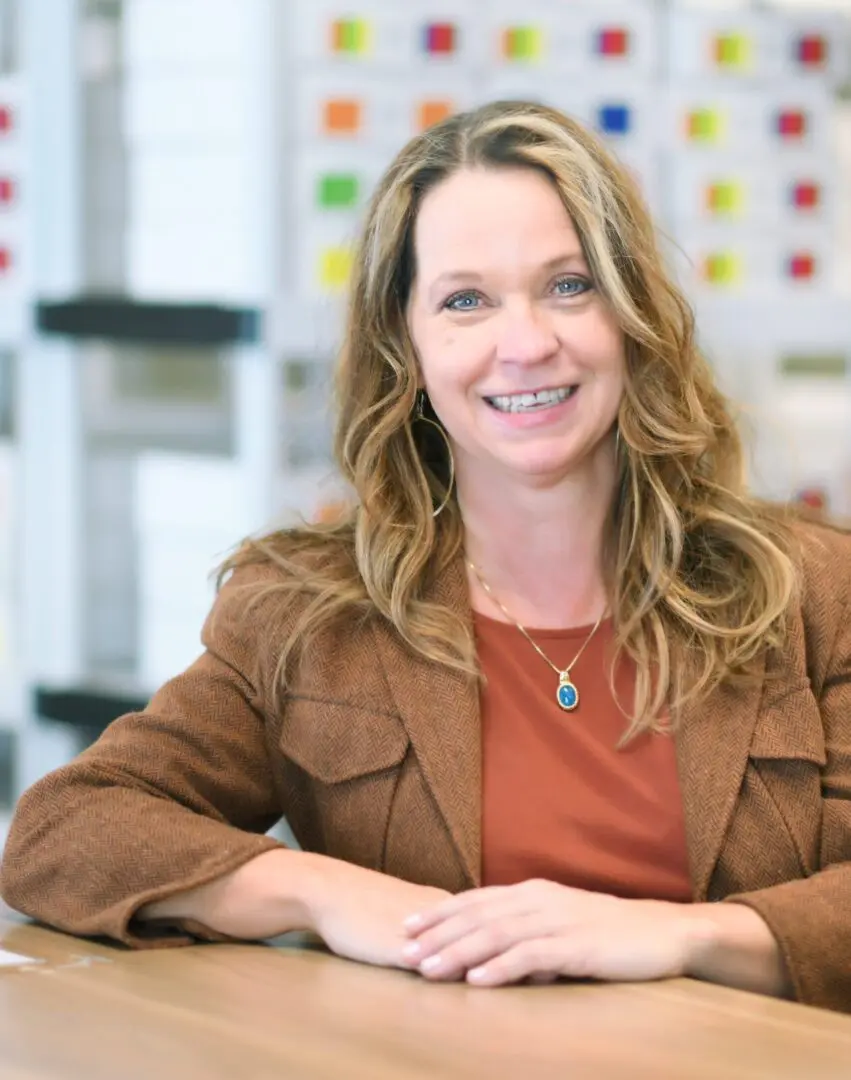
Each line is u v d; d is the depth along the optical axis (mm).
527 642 2045
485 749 1992
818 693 2014
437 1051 1398
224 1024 1478
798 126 3426
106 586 3732
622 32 3326
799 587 2025
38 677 3715
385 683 2006
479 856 1937
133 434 3742
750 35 3387
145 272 3396
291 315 3258
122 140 3521
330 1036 1440
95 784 1928
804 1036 1449
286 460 3361
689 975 1706
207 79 3264
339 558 2119
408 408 2051
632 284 1979
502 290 1936
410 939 1686
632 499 2049
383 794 1981
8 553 3781
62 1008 1527
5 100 3604
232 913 1791
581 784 1973
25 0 3584
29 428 3680
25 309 3596
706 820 1923
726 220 3410
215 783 2033
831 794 1965
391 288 2051
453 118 2039
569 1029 1467
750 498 2145
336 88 3223
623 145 3344
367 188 3238
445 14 3240
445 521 2086
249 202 3250
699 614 2006
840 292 3475
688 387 2021
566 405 1956
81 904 1831
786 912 1716
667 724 1983
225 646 2080
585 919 1655
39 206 3594
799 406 3539
